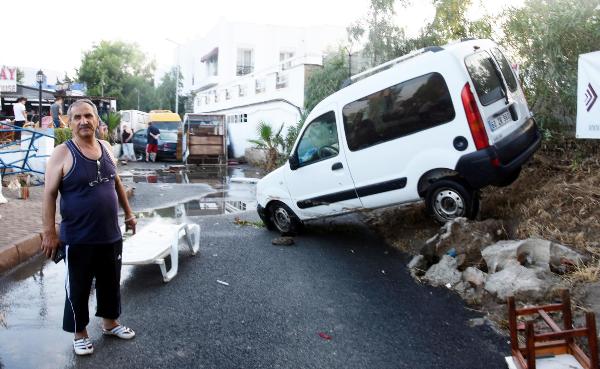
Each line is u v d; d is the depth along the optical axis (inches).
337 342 159.0
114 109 1070.4
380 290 204.4
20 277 222.2
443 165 231.1
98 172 145.0
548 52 290.8
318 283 214.2
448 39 423.2
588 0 270.2
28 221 300.5
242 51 1341.0
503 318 169.8
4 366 142.6
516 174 261.9
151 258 205.0
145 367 142.9
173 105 2021.4
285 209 298.7
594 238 207.3
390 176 249.3
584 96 251.1
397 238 280.1
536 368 122.3
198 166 855.1
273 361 146.9
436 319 175.0
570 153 295.0
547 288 173.9
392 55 466.6
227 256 257.6
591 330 121.0
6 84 1094.4
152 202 445.4
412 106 239.5
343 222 330.0
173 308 186.9
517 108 254.7
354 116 260.2
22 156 495.5
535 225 227.5
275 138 739.4
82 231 143.4
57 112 659.4
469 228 218.1
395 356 149.6
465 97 221.6
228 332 166.4
